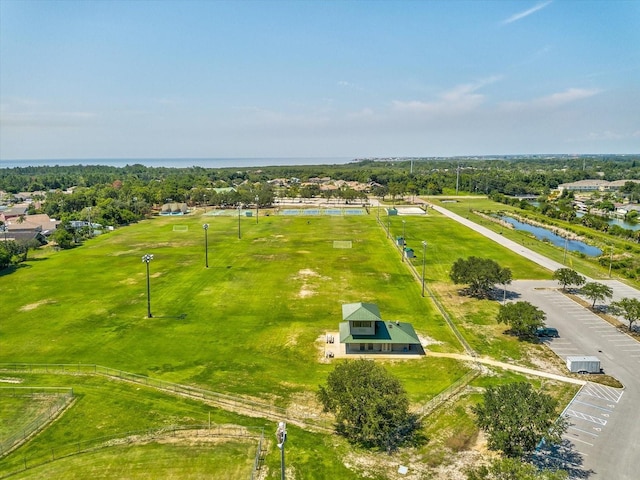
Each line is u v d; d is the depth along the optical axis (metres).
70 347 54.66
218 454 34.94
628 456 34.78
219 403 42.38
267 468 33.34
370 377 37.91
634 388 45.31
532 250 108.50
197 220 158.38
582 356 51.16
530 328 54.75
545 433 32.78
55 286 79.38
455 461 34.19
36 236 124.81
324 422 39.38
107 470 33.09
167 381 46.38
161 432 37.78
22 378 47.19
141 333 58.72
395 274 86.19
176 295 73.81
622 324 61.88
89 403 42.34
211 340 56.62
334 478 32.28
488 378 47.12
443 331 59.47
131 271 88.94
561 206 185.75
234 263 94.50
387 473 32.84
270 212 177.00
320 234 127.81
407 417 38.66
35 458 34.50
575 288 78.00
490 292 75.56
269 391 44.56
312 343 55.69
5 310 67.44
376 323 57.34
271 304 69.50
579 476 32.47
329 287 77.88
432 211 177.75
